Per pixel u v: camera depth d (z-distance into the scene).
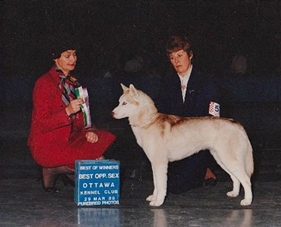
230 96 20.72
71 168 7.50
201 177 7.88
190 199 7.44
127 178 9.11
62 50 7.37
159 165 6.99
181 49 7.72
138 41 24.91
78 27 24.95
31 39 24.20
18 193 7.71
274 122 16.53
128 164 10.53
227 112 18.34
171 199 7.42
